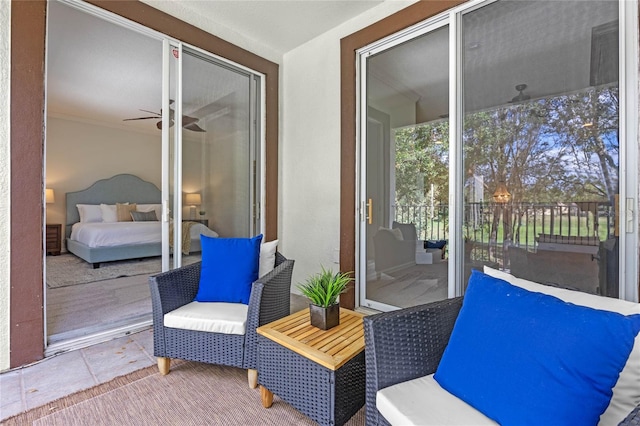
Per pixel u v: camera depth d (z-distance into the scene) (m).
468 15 2.20
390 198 2.67
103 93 4.40
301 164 3.36
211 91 2.95
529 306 0.96
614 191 1.68
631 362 0.89
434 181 2.39
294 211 3.45
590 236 1.75
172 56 2.65
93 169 6.03
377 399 1.05
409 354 1.15
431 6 2.33
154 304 1.82
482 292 1.12
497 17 2.07
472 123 2.18
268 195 3.42
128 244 4.75
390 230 2.68
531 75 1.94
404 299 2.57
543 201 1.89
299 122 3.38
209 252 2.10
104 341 2.23
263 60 3.33
